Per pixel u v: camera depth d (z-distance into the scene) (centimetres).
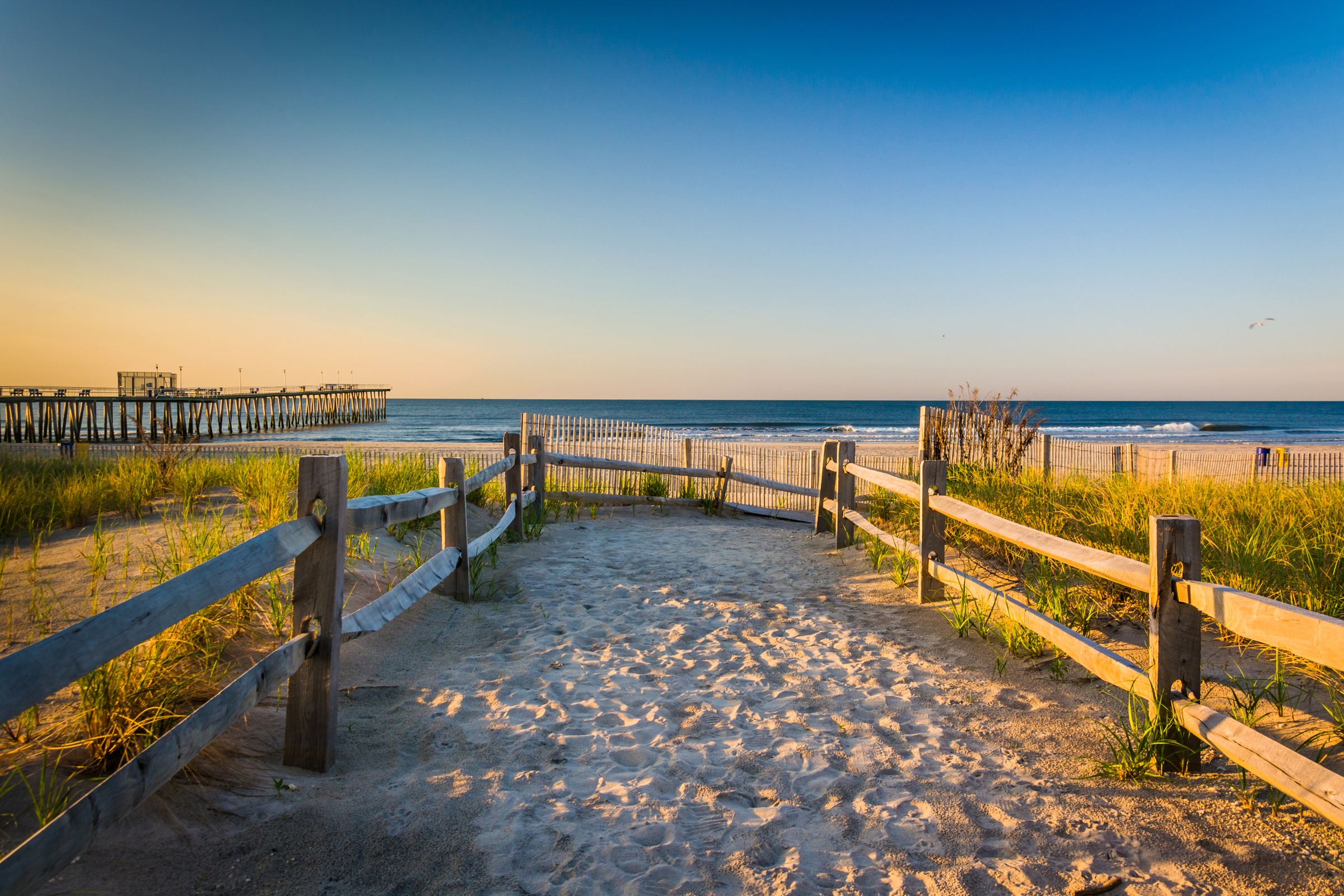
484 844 228
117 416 6241
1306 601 378
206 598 199
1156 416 8719
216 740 263
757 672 395
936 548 514
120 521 649
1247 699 311
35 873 146
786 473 1277
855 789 268
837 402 18112
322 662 264
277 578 398
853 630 471
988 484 760
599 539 791
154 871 197
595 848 229
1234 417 8338
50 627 370
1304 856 218
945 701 351
